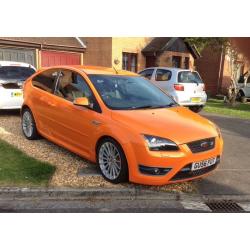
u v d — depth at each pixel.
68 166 5.48
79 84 5.62
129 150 4.47
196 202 4.55
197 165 4.57
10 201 4.36
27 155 5.88
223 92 23.52
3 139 6.93
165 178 4.39
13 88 9.25
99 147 5.00
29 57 16.88
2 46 15.63
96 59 19.88
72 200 4.45
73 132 5.52
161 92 6.11
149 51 21.16
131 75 6.19
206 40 17.31
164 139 4.39
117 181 4.74
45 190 4.53
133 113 4.93
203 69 24.19
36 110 6.52
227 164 6.18
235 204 4.54
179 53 22.73
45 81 6.46
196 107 12.82
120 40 19.75
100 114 5.01
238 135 8.75
